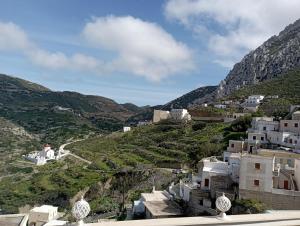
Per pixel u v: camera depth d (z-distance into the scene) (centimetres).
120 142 18212
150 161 12462
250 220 1277
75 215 1098
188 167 10556
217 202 1277
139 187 10512
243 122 12556
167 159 11750
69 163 16812
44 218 8019
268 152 6850
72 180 12825
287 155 6612
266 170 5056
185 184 6288
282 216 1343
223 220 1241
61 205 11500
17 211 11600
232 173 5747
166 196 6681
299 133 9625
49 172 15075
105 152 17062
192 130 15575
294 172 5325
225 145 10438
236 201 5012
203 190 5781
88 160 16662
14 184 13862
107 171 13038
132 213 6469
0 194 12712
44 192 12288
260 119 11281
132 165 12506
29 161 19588
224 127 13762
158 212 5566
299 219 1356
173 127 17012
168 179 9925
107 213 8525
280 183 5197
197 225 1198
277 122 10456
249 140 9375
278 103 16012
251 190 5094
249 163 5138
